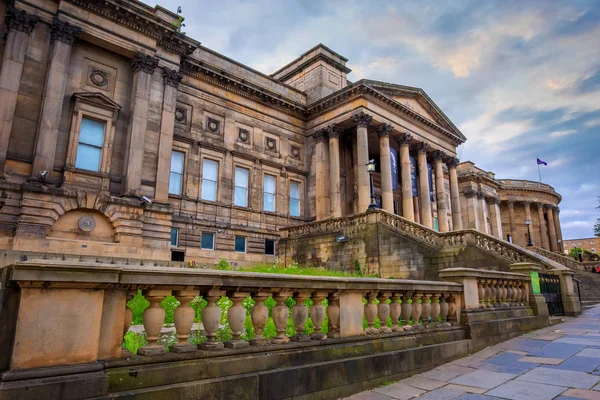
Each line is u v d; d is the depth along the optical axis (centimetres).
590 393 640
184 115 3167
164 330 770
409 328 845
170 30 2777
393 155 3784
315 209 3803
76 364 414
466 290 1034
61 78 2325
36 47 2320
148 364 467
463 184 6188
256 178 3534
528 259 1920
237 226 3262
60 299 418
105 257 2284
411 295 877
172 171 3050
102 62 2586
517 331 1194
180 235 2939
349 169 4116
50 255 2108
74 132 2384
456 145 4778
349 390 662
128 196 2455
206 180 3241
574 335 1174
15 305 404
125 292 476
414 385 717
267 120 3747
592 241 11750
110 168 2492
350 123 3809
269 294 618
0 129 2127
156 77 2767
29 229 2094
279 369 577
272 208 3644
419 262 2308
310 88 4191
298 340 643
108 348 452
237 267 2795
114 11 2561
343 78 4359
